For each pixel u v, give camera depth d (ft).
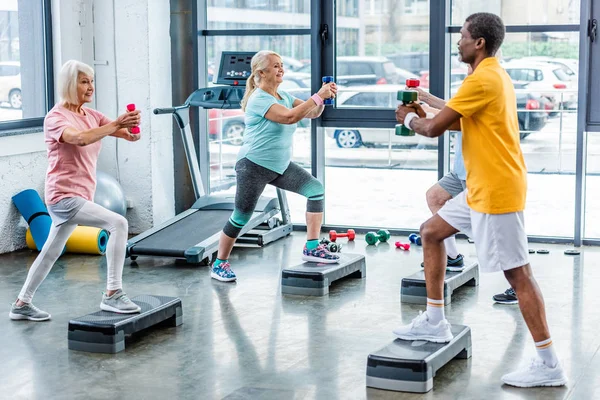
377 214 26.91
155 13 26.20
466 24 13.53
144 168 26.40
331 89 18.84
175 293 19.74
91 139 15.81
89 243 23.45
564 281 20.25
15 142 23.91
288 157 19.86
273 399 13.35
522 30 23.97
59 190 16.44
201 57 26.91
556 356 13.73
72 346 15.85
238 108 23.22
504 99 13.09
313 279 19.30
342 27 25.53
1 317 17.87
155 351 15.72
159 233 23.44
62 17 25.55
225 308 18.48
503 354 15.35
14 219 24.22
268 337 16.47
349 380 14.15
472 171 13.37
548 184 25.00
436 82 24.72
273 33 26.22
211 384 14.06
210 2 26.86
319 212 20.29
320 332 16.75
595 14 23.11
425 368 13.47
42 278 17.51
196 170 25.13
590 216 25.90
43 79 25.61
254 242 24.43
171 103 27.14
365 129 26.40
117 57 26.23
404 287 18.76
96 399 13.47
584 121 23.38
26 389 13.94
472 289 19.84
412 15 24.80
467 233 13.92
